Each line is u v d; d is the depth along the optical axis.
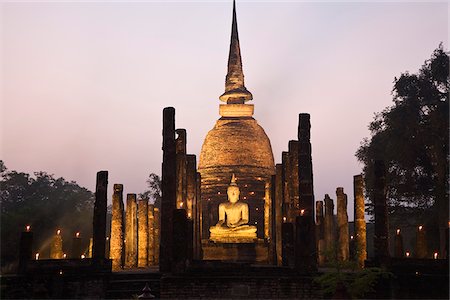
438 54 34.28
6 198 44.72
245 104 42.16
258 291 19.38
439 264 19.83
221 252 31.14
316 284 19.20
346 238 27.53
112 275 20.83
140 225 29.55
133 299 17.73
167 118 22.59
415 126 32.72
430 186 33.53
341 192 28.19
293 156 26.69
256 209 38.72
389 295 19.08
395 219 36.78
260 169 39.66
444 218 31.69
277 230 27.80
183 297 19.28
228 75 43.78
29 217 38.25
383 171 21.09
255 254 31.25
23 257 19.84
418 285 18.89
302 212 22.02
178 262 19.77
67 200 45.06
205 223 38.75
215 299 19.30
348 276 17.06
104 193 22.20
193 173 28.28
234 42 44.38
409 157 32.97
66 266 21.19
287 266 21.67
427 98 33.72
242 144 39.91
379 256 20.12
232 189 33.41
